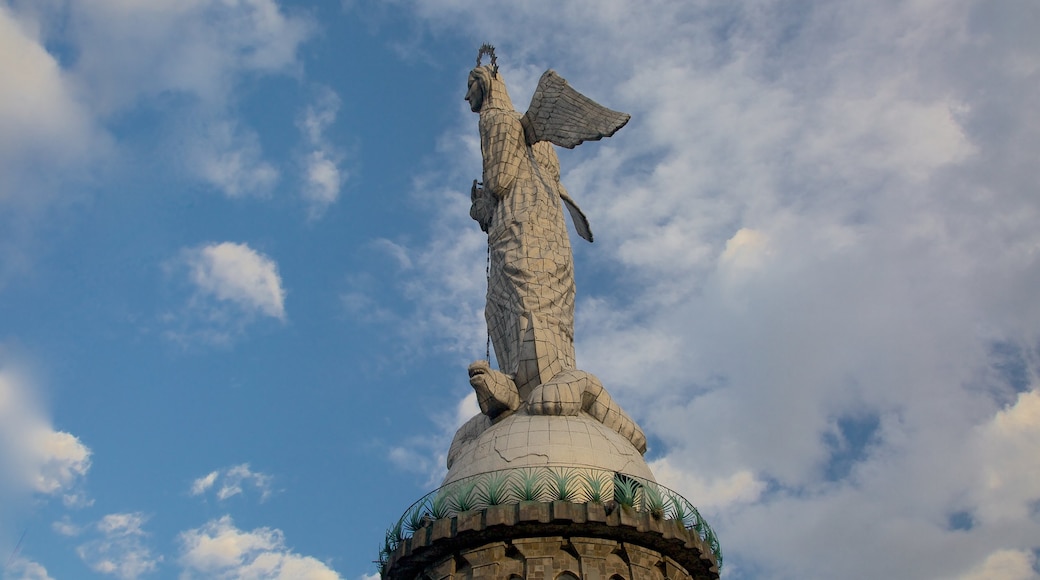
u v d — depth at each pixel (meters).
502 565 35.78
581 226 55.62
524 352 43.72
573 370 43.41
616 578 35.78
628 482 37.78
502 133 50.53
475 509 36.94
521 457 38.62
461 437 46.06
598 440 39.78
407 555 37.25
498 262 47.62
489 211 51.19
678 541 36.75
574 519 35.50
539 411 40.94
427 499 39.09
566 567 35.41
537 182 49.84
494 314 46.97
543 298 45.56
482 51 57.03
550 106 49.97
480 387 42.50
